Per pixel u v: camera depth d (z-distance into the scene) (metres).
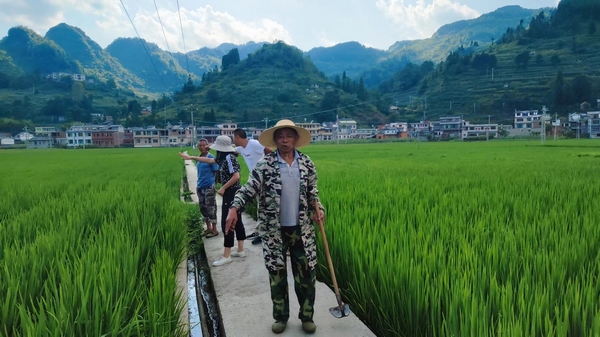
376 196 6.79
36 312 2.65
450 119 110.56
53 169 22.28
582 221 4.74
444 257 3.41
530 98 120.88
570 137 89.38
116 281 3.10
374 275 3.52
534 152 30.98
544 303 2.54
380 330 3.25
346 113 139.00
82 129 107.12
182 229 5.82
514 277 3.11
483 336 2.22
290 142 3.05
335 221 5.08
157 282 3.17
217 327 3.89
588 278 2.83
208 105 141.75
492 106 122.75
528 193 7.12
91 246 3.93
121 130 107.12
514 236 3.94
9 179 15.01
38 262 3.55
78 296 2.87
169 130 106.25
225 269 4.99
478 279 2.97
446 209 5.67
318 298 3.89
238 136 5.81
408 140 106.31
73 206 6.95
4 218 6.32
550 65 141.38
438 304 2.76
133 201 7.00
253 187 3.07
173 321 2.95
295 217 3.10
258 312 3.70
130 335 2.79
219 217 8.44
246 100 150.50
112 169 21.61
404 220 5.02
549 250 3.64
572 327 2.43
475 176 10.94
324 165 19.59
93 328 2.60
